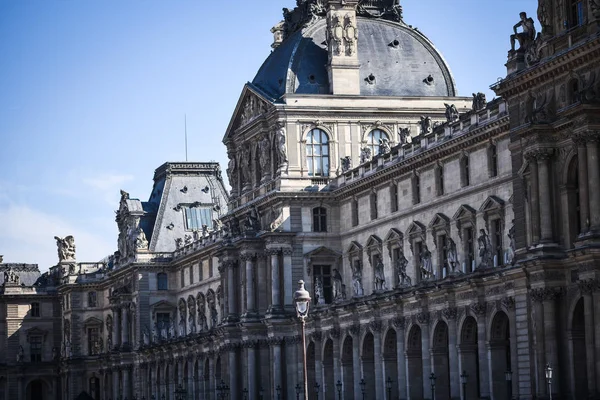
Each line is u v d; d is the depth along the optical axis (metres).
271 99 180.25
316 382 168.50
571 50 104.50
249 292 181.12
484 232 131.50
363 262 169.75
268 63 190.25
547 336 107.25
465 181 143.50
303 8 193.38
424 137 152.50
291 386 175.25
